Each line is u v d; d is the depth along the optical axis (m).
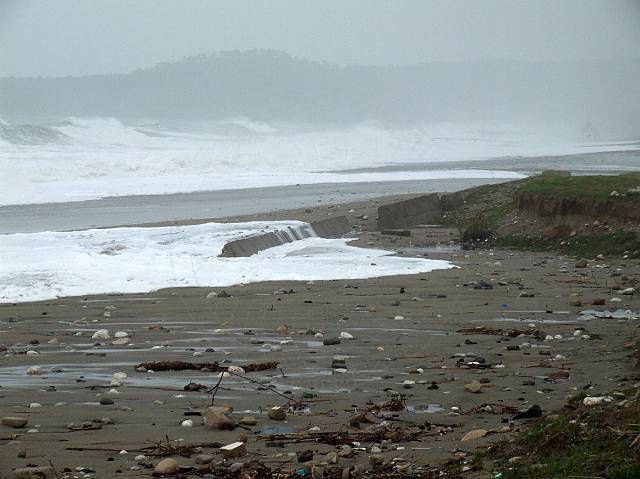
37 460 10.38
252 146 126.88
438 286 27.56
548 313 22.52
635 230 35.19
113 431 11.82
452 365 16.36
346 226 45.09
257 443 11.18
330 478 9.58
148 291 26.58
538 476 8.88
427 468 9.86
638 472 8.35
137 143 126.44
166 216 49.66
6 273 29.05
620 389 13.41
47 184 71.62
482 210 46.81
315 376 15.50
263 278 29.09
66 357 17.45
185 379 15.37
